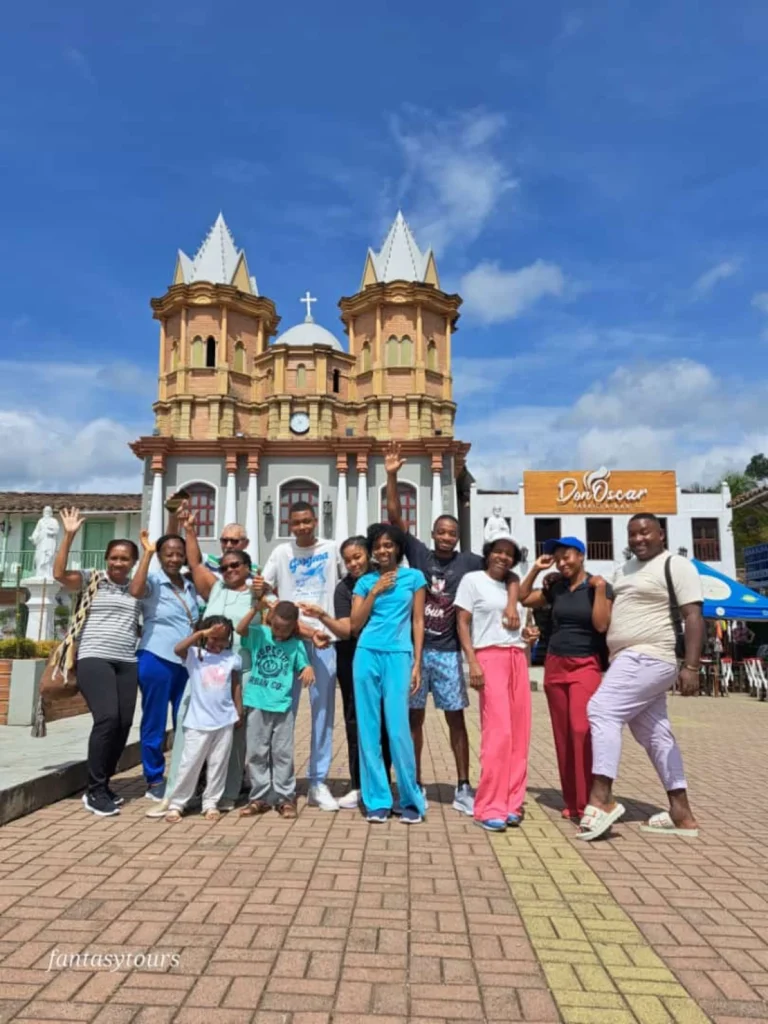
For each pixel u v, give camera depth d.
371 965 3.15
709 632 22.08
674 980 3.06
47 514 20.78
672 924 3.65
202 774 6.46
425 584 5.90
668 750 5.51
